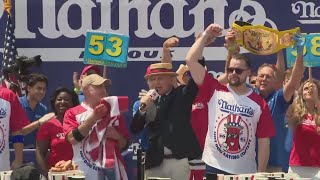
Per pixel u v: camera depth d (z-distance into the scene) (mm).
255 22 19578
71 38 19766
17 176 11508
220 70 19562
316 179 15367
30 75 17688
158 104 14578
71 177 12094
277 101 16219
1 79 19188
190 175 14273
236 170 14273
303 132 15430
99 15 19734
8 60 19125
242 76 14328
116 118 14523
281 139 16219
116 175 14438
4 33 19703
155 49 19734
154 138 14578
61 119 15930
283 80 17656
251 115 14383
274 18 19578
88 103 14766
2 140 14930
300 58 15656
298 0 19547
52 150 15672
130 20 19734
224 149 14297
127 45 16938
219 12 19625
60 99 15953
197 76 14273
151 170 14586
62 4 19719
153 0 19672
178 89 14594
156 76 14516
